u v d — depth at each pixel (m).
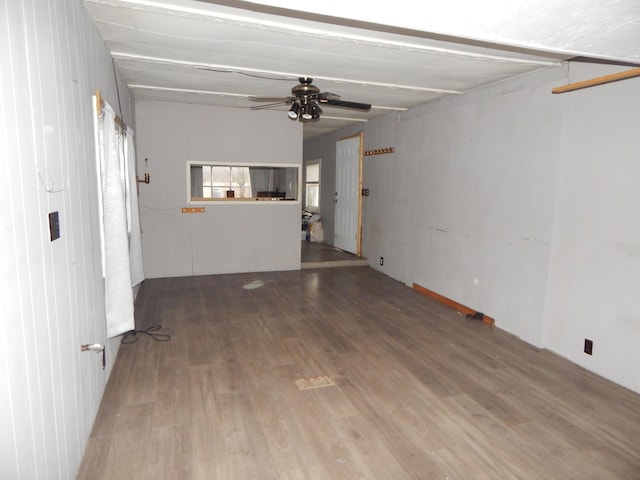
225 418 2.40
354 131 7.04
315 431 2.30
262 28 2.66
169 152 5.54
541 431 2.34
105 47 3.01
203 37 2.85
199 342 3.51
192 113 5.57
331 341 3.58
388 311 4.44
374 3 1.63
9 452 1.20
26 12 1.39
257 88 4.46
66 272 1.82
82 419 2.05
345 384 2.83
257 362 3.14
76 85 2.09
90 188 2.38
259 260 6.18
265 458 2.07
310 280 5.74
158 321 4.00
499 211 3.91
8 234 1.21
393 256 5.89
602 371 2.97
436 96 4.62
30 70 1.42
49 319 1.57
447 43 2.86
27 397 1.34
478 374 3.01
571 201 3.18
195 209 5.77
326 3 1.65
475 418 2.45
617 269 2.85
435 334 3.79
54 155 1.68
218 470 1.98
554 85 3.31
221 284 5.43
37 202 1.46
